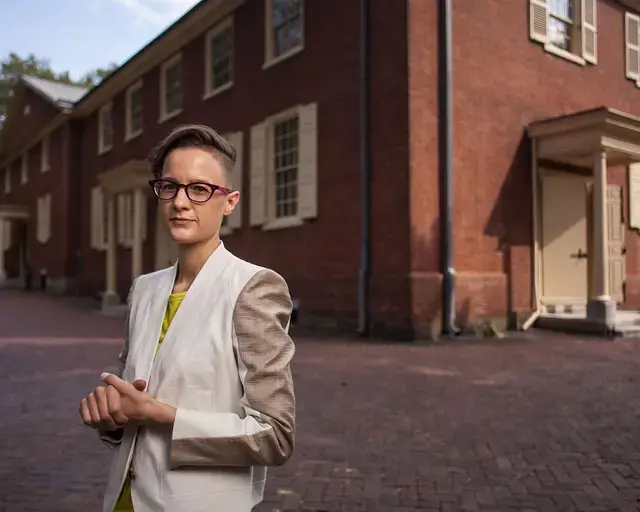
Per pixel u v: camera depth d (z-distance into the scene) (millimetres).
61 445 4488
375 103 10398
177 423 1305
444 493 3477
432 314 9883
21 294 23938
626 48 14328
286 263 12320
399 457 4090
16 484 3701
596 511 3225
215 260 1509
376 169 10359
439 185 10195
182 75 16484
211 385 1369
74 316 15297
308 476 3746
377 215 10328
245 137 13750
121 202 19766
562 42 12984
